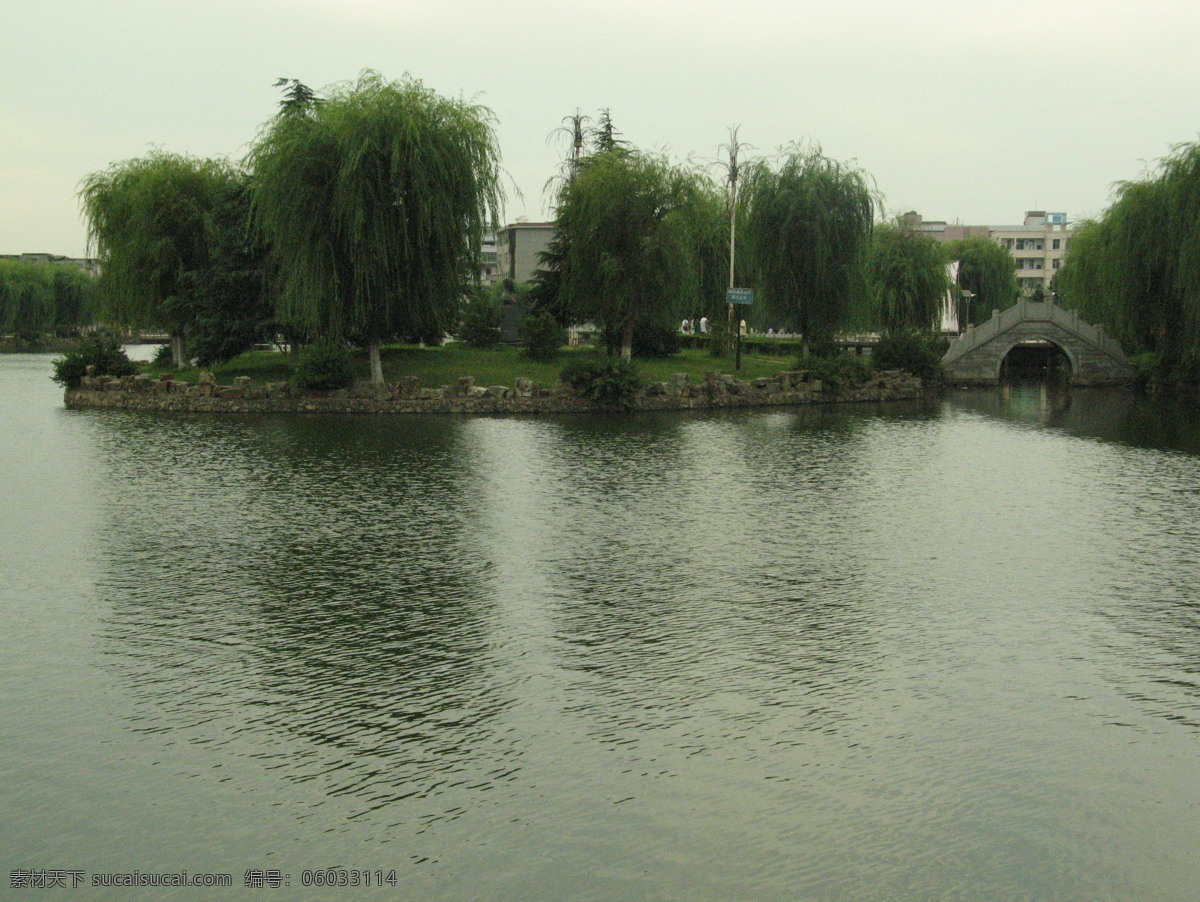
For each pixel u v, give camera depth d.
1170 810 12.00
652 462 34.78
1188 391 61.72
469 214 47.12
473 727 13.76
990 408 56.00
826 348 64.50
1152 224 57.50
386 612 18.20
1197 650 16.78
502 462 34.28
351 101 45.44
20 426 43.22
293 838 11.34
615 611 18.38
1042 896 10.49
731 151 59.56
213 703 14.41
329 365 48.97
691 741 13.43
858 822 11.70
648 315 55.88
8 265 116.12
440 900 10.41
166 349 65.00
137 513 25.81
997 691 15.09
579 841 11.30
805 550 22.81
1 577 20.22
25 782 12.37
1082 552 22.83
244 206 51.75
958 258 108.75
